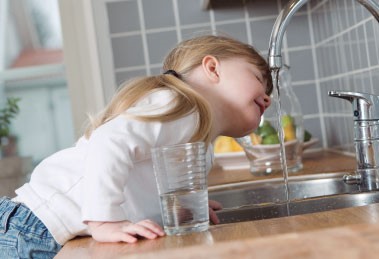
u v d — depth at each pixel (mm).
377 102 1314
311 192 1625
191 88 1242
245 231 899
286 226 884
